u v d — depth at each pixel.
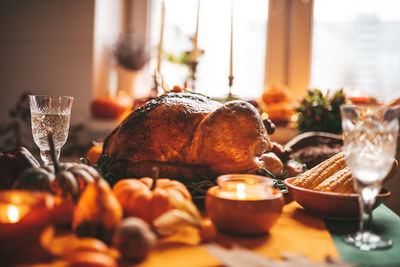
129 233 0.55
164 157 0.82
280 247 0.63
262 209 0.65
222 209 0.65
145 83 2.79
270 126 1.00
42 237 0.55
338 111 1.54
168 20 2.72
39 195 0.55
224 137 0.78
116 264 0.54
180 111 0.84
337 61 2.54
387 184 1.06
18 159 0.75
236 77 2.66
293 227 0.72
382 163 0.63
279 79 2.60
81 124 2.41
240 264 0.53
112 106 2.39
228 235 0.67
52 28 2.45
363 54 2.50
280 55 2.58
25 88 2.52
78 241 0.55
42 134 0.85
